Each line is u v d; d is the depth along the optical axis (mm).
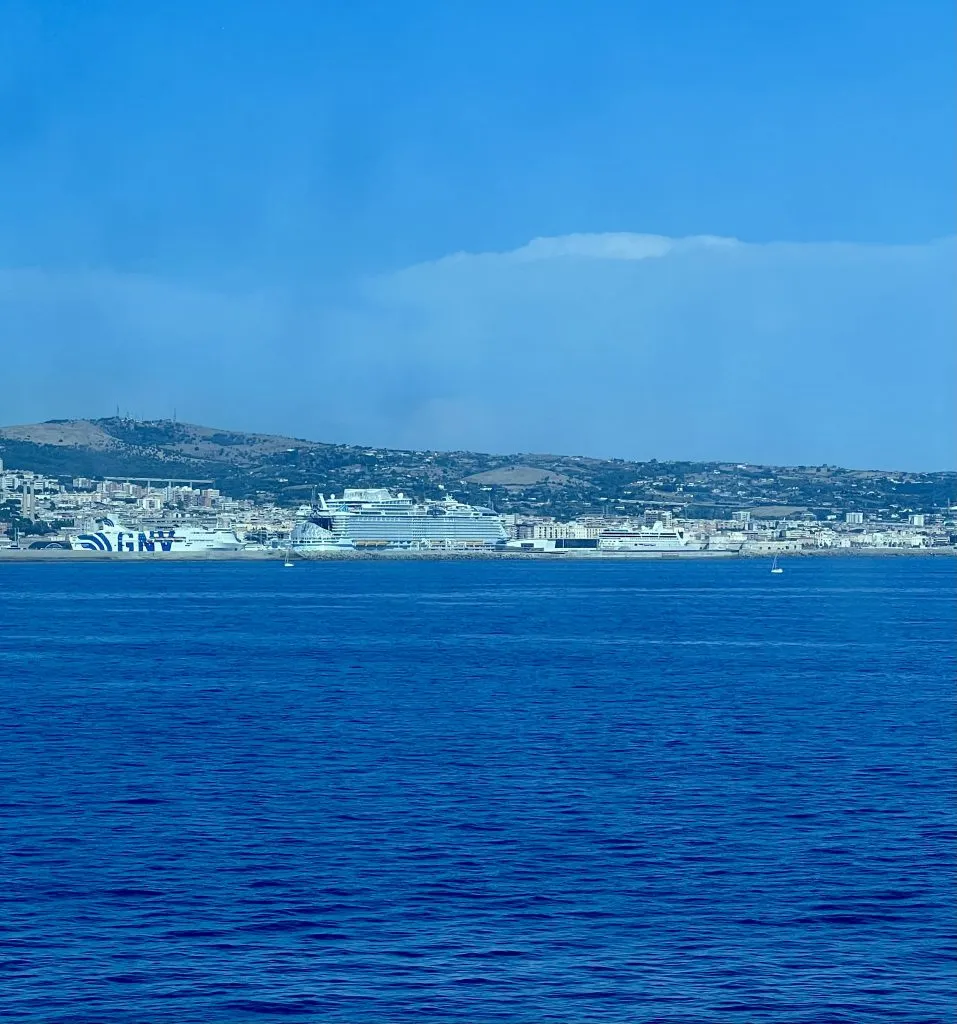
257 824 199250
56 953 145875
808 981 139875
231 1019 130500
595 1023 130000
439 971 141750
